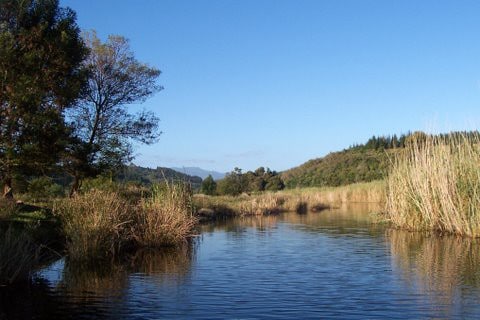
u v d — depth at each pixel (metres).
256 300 10.23
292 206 39.09
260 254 16.16
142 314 9.27
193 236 20.27
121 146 30.38
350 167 86.88
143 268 13.77
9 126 21.41
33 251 14.41
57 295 10.70
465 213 20.02
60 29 24.41
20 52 22.66
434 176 21.70
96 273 13.07
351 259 15.03
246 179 56.69
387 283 11.67
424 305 9.73
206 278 12.41
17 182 25.55
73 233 15.33
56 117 22.64
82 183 31.20
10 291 11.05
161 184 22.97
